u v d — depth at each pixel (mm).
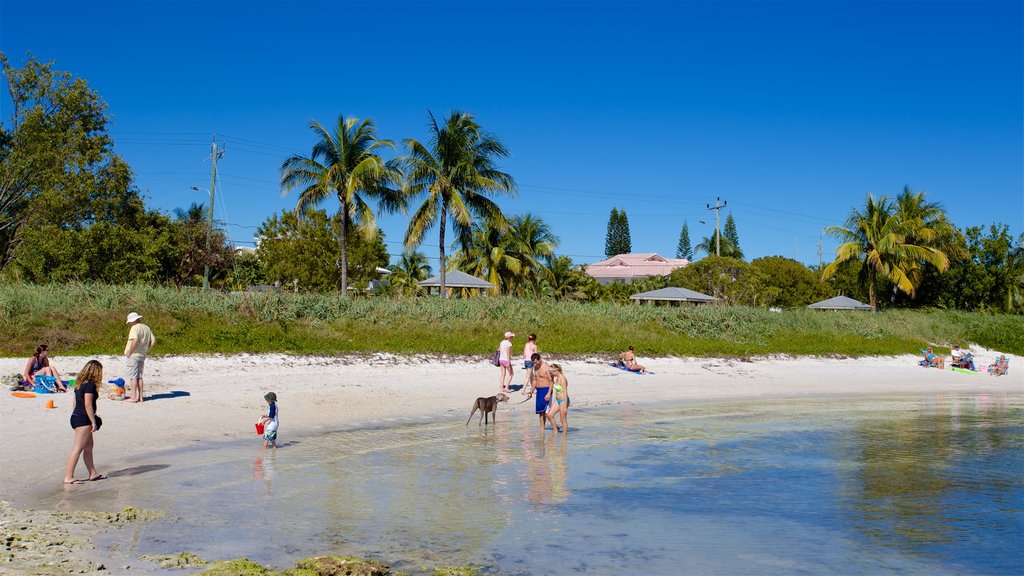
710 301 52125
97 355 20484
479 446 14391
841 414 20438
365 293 43281
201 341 22984
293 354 23516
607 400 22109
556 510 9836
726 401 22812
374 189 41531
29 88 39531
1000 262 57094
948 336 41312
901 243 50906
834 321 39812
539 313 32719
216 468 11758
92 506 9234
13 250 38531
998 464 13523
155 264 39594
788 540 8766
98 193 38906
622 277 93250
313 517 9148
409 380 22594
